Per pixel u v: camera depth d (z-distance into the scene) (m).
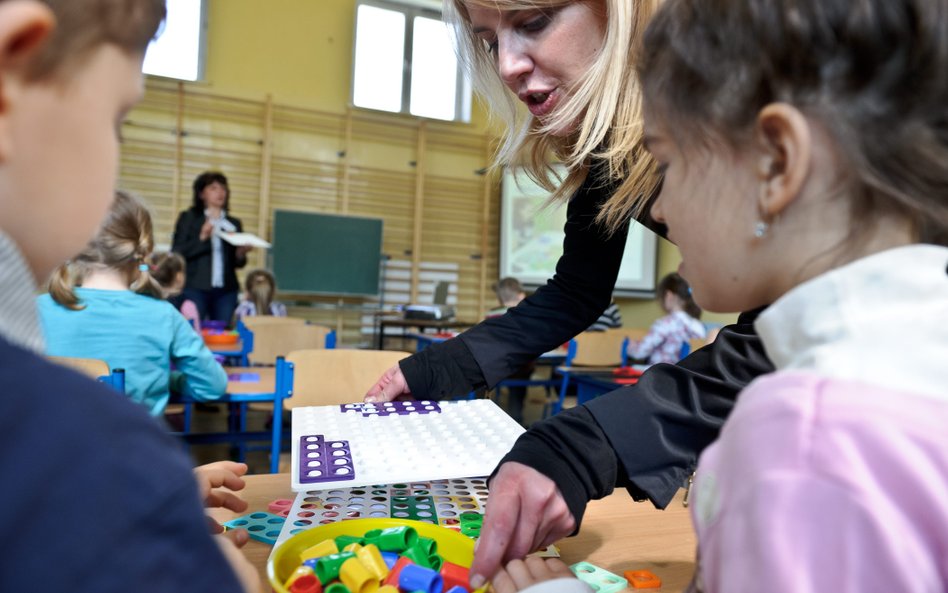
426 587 0.44
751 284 0.32
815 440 0.25
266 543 0.56
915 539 0.23
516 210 5.54
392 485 0.68
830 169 0.28
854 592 0.22
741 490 0.26
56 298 1.52
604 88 0.64
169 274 2.79
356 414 0.74
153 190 4.77
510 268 5.54
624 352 3.21
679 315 3.06
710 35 0.31
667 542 0.61
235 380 1.93
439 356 0.86
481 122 5.70
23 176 0.25
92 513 0.21
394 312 4.86
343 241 5.20
